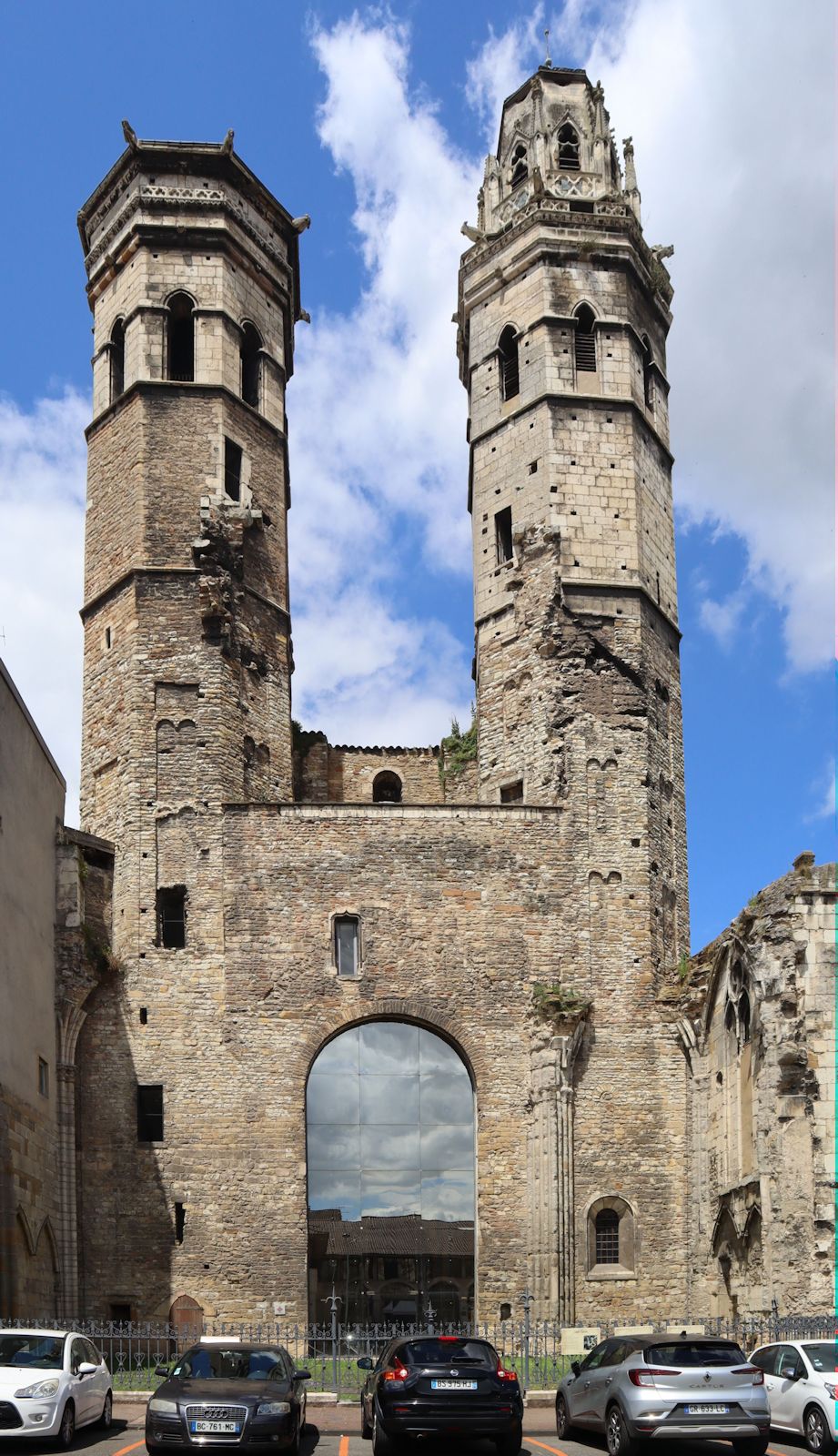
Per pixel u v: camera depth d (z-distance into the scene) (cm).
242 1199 4331
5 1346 2589
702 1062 4500
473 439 5456
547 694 4934
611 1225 4456
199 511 4959
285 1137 4400
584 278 5388
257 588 5069
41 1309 3969
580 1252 4388
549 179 5525
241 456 5162
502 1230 4400
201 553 4897
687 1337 2359
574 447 5191
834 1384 2377
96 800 4809
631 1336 2438
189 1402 2280
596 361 5319
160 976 4500
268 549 5159
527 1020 4584
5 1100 3672
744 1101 4159
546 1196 4375
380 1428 2336
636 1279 4394
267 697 4994
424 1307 4378
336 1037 4562
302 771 5566
